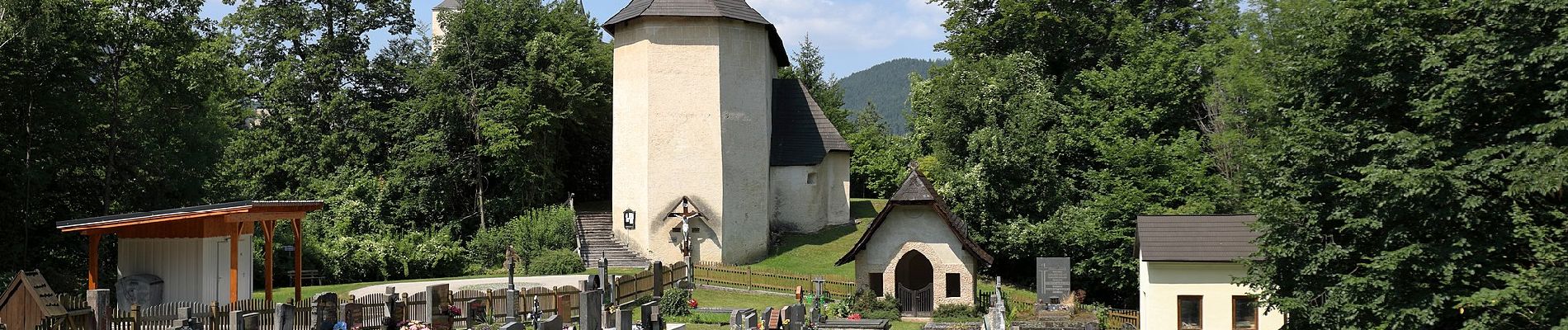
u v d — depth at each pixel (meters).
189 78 41.78
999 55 53.91
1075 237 46.03
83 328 23.39
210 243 30.16
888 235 35.38
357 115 55.28
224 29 54.19
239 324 23.34
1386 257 21.31
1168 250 31.11
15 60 37.34
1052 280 33.34
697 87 49.25
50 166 39.91
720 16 49.09
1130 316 35.22
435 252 48.53
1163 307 31.11
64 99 38.91
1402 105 23.27
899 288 35.25
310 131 54.97
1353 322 22.52
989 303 35.94
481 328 27.88
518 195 54.38
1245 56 44.84
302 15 55.12
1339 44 23.81
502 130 51.66
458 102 53.19
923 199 34.81
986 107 48.97
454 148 55.09
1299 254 24.05
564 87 53.84
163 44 40.62
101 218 29.53
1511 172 20.00
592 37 58.81
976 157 48.38
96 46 39.84
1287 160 25.38
